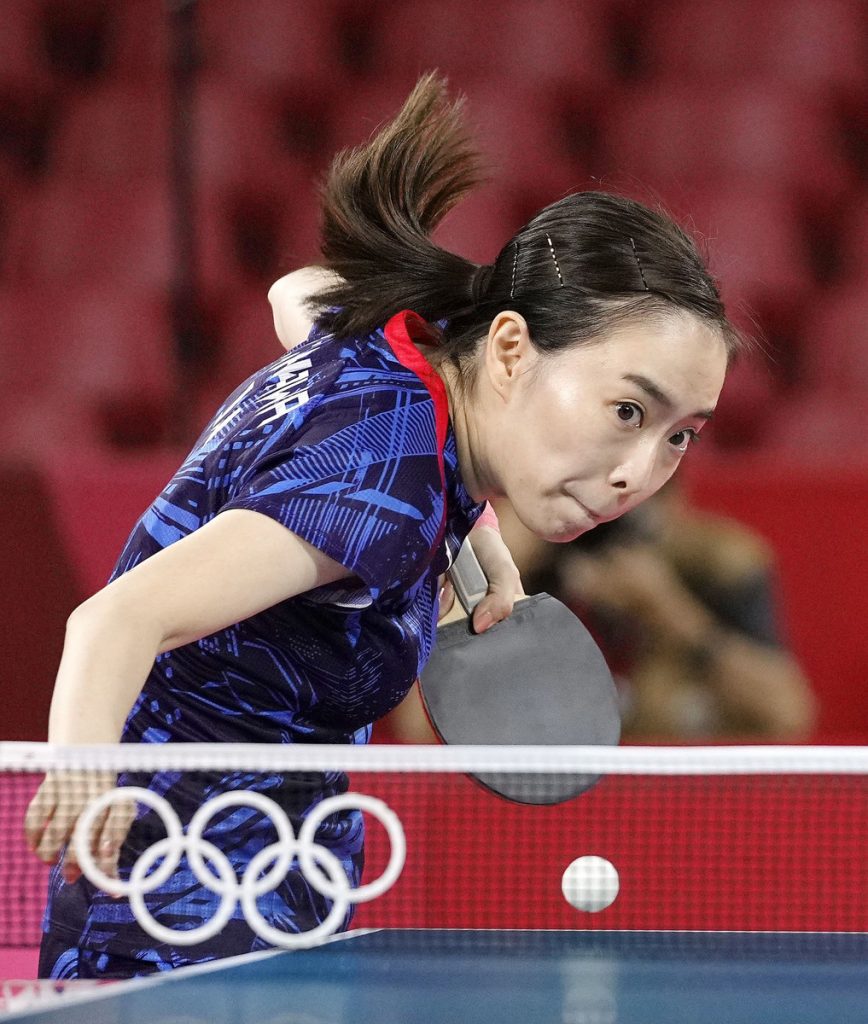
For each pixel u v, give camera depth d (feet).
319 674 14.44
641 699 30.86
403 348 14.49
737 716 31.07
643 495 14.55
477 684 18.16
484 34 51.19
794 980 12.18
